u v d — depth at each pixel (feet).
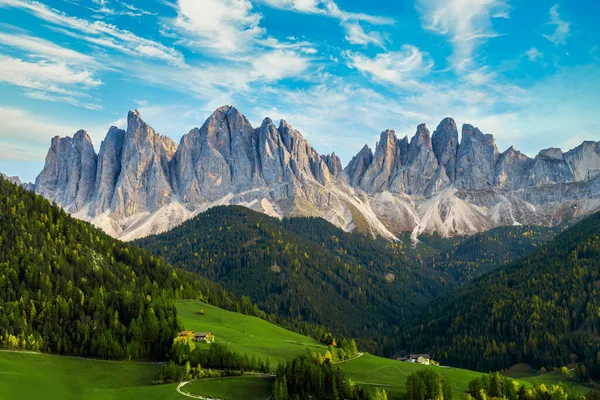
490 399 576.61
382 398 531.09
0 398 479.00
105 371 600.80
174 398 522.06
